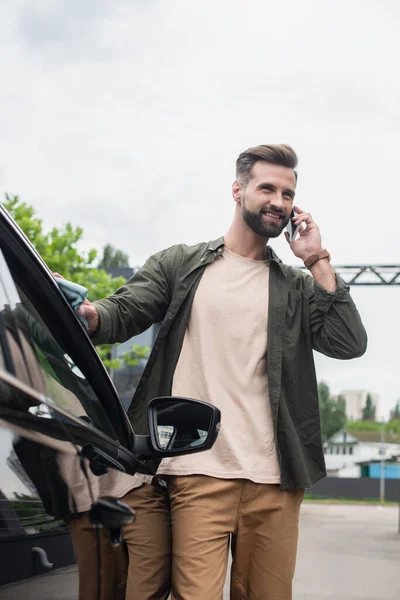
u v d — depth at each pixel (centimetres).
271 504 310
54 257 3031
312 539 2170
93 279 3180
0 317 170
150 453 263
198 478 301
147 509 271
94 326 308
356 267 2980
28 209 3017
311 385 328
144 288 327
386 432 13938
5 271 184
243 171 332
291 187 331
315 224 337
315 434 325
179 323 319
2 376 155
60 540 171
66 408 192
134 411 317
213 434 261
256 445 312
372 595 1003
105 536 204
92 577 195
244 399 314
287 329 323
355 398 19512
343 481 9312
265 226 325
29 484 155
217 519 302
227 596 858
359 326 330
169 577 296
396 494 9206
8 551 145
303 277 337
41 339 194
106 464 209
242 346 317
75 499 180
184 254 330
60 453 173
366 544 2006
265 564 312
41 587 160
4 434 147
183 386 316
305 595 985
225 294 320
